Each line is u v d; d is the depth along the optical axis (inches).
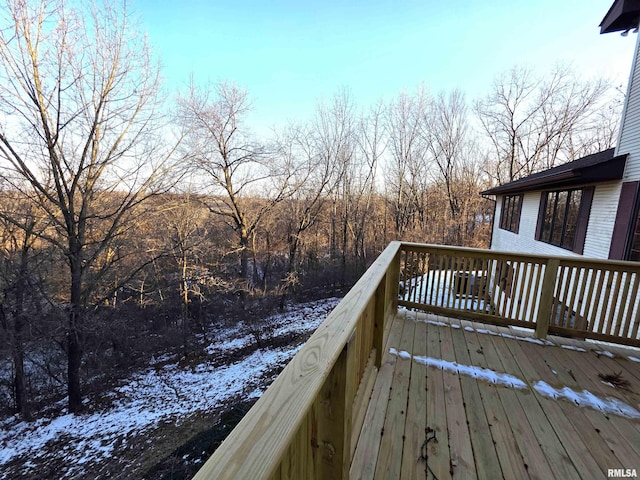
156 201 401.1
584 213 247.6
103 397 343.6
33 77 276.7
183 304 469.1
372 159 800.9
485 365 102.7
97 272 369.1
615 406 82.9
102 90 315.6
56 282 347.3
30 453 259.4
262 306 579.5
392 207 827.4
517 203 411.2
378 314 96.2
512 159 784.3
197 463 226.5
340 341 39.6
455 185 808.9
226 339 494.0
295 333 501.7
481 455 65.3
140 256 436.5
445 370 98.8
